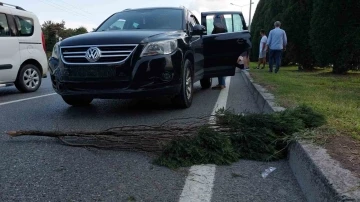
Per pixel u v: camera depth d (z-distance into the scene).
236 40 7.21
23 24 8.05
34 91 8.27
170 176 2.74
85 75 4.63
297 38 13.63
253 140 3.18
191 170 2.86
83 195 2.39
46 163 3.00
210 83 8.65
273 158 3.10
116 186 2.54
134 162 3.04
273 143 3.19
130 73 4.58
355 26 10.13
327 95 5.57
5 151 3.31
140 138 3.36
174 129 3.40
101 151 3.33
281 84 7.35
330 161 2.40
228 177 2.72
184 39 5.49
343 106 4.43
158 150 3.25
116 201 2.31
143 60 4.61
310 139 2.93
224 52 7.07
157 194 2.42
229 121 3.39
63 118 4.90
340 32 10.27
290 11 13.81
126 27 5.96
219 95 7.29
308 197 2.34
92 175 2.74
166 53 4.82
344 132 3.15
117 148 3.39
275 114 3.52
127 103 6.20
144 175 2.76
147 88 4.66
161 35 5.04
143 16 6.23
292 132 3.23
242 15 8.44
